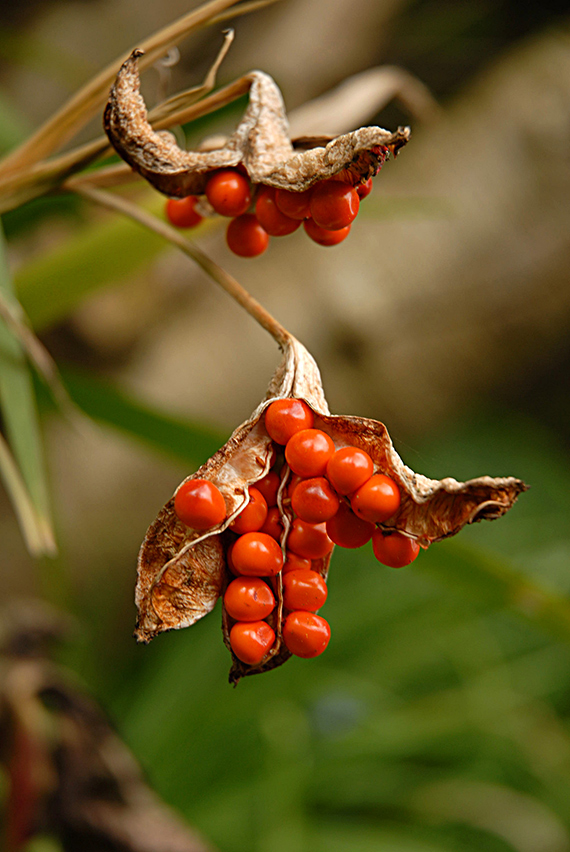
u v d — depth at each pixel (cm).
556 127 116
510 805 100
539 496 154
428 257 112
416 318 113
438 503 45
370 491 45
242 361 112
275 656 46
